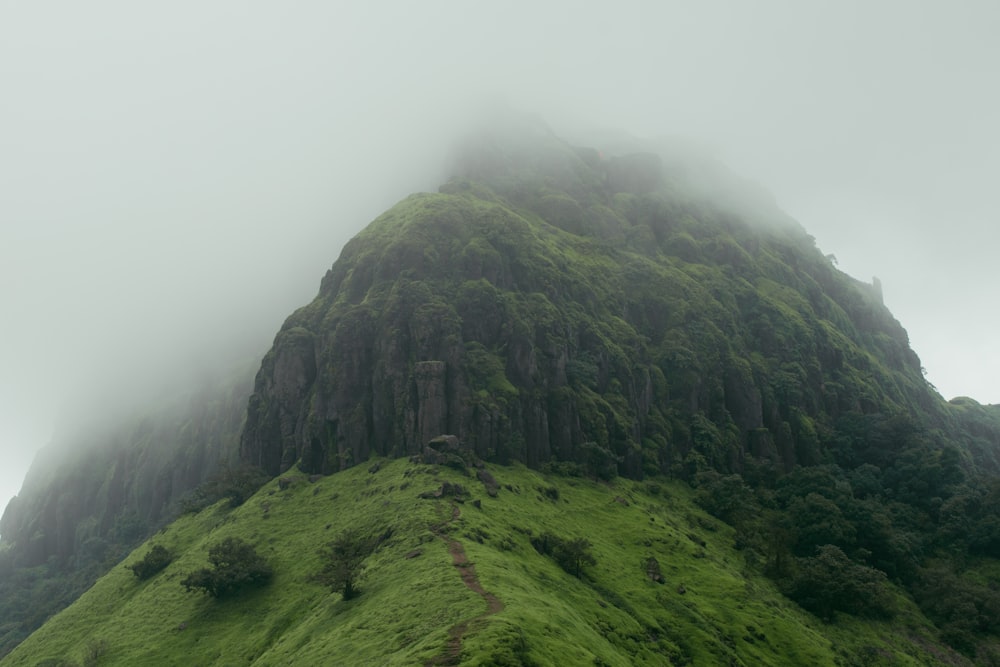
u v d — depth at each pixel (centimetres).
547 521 13425
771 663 11156
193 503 19188
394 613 8644
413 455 15500
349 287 19512
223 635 11688
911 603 15288
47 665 12181
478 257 19288
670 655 10194
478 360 17125
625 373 19388
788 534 15838
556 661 6825
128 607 13700
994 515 17650
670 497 17162
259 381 19950
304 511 15000
